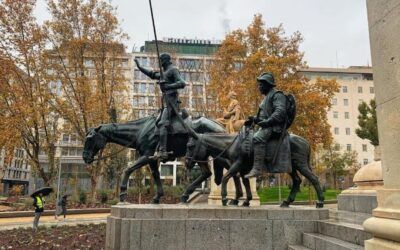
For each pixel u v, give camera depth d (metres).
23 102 25.00
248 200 8.02
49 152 27.86
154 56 36.41
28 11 25.77
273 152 7.51
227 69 31.94
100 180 51.19
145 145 9.32
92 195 27.70
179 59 37.16
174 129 9.07
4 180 64.06
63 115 26.62
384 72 3.49
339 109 76.50
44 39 26.56
